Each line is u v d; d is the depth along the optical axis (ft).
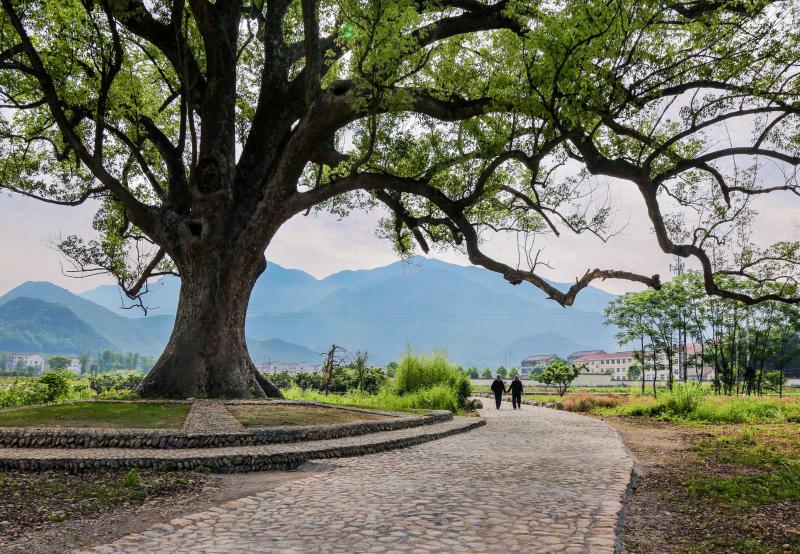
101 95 67.21
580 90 45.21
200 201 68.74
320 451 40.83
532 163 55.88
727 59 48.80
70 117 75.51
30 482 31.12
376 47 49.65
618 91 46.55
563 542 19.47
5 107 71.56
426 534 20.54
